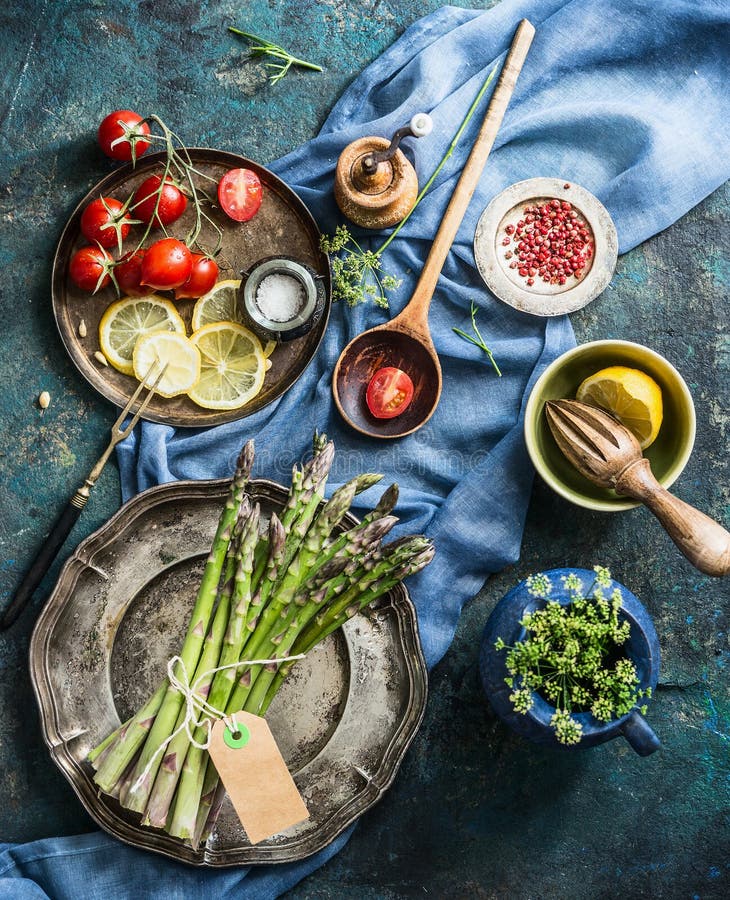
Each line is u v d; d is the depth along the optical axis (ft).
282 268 2.68
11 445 2.79
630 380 2.57
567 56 2.83
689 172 2.81
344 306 2.81
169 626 2.66
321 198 2.79
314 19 2.86
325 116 2.87
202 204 2.77
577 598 2.38
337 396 2.79
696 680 2.83
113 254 2.73
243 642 2.41
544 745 2.59
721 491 2.85
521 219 2.82
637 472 2.54
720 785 2.81
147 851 2.61
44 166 2.81
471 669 2.80
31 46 2.82
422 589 2.75
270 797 2.35
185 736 2.39
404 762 2.78
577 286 2.80
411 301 2.77
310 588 2.41
